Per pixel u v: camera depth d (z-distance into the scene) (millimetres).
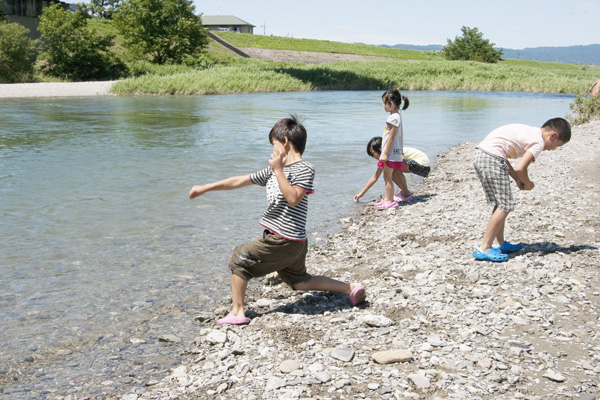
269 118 19641
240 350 3586
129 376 3354
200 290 4754
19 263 5250
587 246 5500
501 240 5422
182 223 6715
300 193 3850
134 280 4918
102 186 8602
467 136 15781
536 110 24297
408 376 3141
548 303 4172
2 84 33625
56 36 39844
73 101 26922
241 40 82625
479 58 78125
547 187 8438
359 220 7164
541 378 3137
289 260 4051
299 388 3055
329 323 4008
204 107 24172
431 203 7891
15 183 8719
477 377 3148
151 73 41562
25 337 3832
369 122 18844
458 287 4570
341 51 88000
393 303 4301
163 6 47844
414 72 46688
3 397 3102
